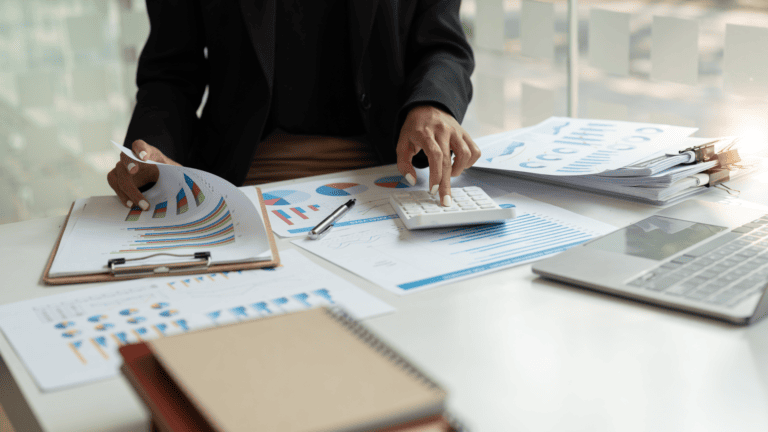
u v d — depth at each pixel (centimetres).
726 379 36
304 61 116
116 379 39
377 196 80
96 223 70
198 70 118
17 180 189
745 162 84
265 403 27
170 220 71
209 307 49
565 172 77
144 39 199
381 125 117
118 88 199
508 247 61
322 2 113
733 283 47
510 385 36
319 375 30
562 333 43
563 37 162
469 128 202
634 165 75
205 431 28
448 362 39
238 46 112
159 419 29
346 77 119
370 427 26
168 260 58
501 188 82
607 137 92
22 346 43
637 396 35
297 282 54
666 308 46
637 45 138
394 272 56
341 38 116
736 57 118
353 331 35
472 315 46
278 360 31
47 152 192
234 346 33
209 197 73
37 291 54
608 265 52
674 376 37
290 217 73
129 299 51
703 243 56
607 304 47
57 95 190
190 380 29
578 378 37
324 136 121
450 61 106
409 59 120
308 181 88
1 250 65
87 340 44
